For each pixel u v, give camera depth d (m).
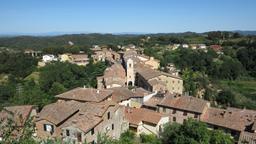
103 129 43.41
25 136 13.68
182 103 60.47
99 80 88.50
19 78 106.31
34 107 51.81
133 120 52.12
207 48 172.75
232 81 135.12
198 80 112.69
